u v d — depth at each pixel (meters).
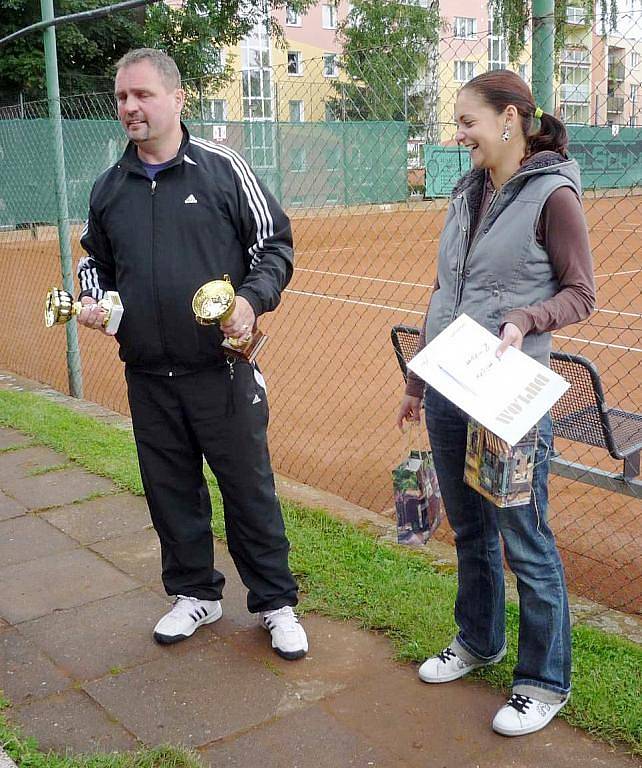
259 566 3.08
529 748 2.52
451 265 2.58
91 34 22.41
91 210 2.96
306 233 19.28
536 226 2.36
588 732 2.56
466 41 6.86
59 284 12.88
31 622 3.34
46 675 2.97
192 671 2.98
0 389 6.90
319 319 10.91
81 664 3.04
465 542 2.77
